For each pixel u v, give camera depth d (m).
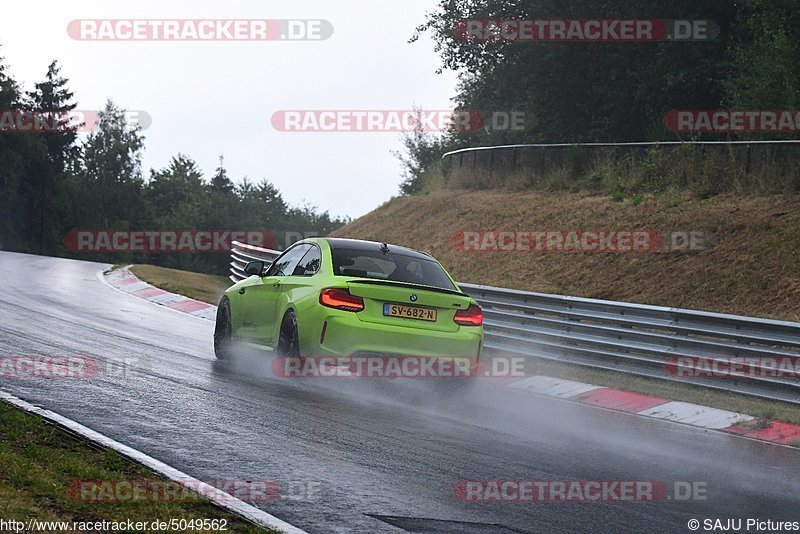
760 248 52.31
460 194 83.00
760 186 59.19
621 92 92.44
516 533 15.48
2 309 45.69
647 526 16.66
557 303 42.28
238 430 21.78
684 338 36.91
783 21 71.81
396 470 19.20
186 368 31.94
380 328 28.55
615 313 40.25
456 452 21.62
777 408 32.69
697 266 53.31
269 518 14.94
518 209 72.56
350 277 29.12
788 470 23.36
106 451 18.23
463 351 29.50
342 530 14.83
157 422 21.97
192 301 60.34
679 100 89.81
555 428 27.02
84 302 54.31
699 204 60.66
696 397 34.47
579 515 17.00
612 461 22.48
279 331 30.58
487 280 62.41
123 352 34.75
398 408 27.34
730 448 26.23
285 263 33.28
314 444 21.00
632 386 36.34
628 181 68.88
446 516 16.12
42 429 20.08
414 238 77.44
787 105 70.19
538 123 103.00
